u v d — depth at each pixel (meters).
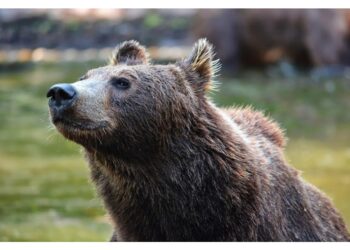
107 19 35.59
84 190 16.98
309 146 20.11
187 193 9.49
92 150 9.26
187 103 9.55
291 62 30.11
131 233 9.87
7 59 32.84
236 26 29.91
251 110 10.90
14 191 16.80
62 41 34.66
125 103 9.31
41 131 22.17
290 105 24.16
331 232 10.65
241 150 9.62
